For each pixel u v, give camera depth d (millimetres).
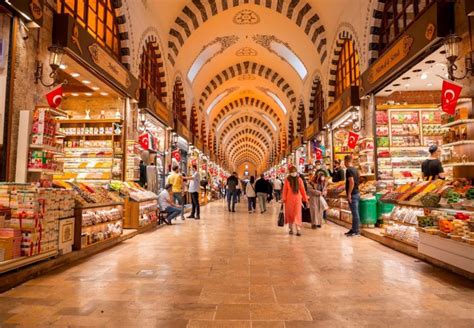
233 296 2740
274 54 15492
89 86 6598
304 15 11086
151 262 3986
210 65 16109
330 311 2408
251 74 19031
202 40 13234
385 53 6074
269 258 4219
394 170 7227
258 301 2621
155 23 9398
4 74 3814
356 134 7895
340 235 6238
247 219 9352
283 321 2229
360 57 7777
